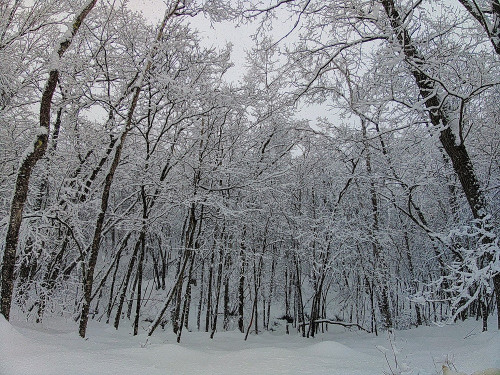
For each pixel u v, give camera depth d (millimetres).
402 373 4652
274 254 16781
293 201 14797
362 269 14219
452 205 11508
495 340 5680
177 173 10867
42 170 9430
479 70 6027
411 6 6059
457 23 7336
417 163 9305
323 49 8312
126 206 14445
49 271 10008
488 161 9430
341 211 12602
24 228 7102
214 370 5012
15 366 3900
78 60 9117
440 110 6570
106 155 9820
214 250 12992
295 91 9609
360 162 13133
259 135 12875
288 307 18312
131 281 19812
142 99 9859
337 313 19812
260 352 6355
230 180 11695
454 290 5387
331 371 4949
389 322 12375
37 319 8133
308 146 14461
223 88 9828
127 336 8930
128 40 9078
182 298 13188
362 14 7133
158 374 4465
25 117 9500
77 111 9992
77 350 5062
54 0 9188
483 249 5285
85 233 11344
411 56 6309
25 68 9172
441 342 8680
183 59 9977
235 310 18359
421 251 15484
